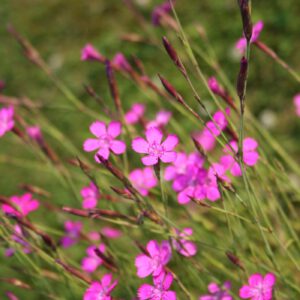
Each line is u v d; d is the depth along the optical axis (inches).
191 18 41.9
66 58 43.5
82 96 39.7
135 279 21.3
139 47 41.3
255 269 20.9
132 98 37.3
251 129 21.4
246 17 16.4
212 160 21.2
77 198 22.5
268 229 18.4
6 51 45.8
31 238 19.7
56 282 24.2
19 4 50.4
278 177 20.9
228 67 37.1
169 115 22.7
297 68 35.9
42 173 34.6
